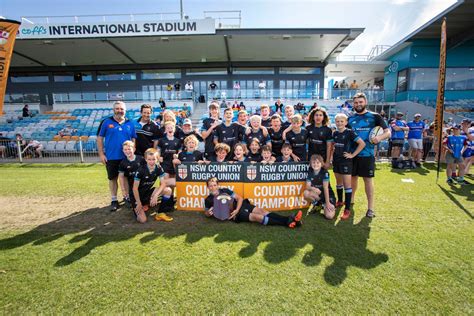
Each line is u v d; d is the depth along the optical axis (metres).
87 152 11.11
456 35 17.52
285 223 3.62
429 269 2.59
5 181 6.62
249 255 2.87
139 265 2.70
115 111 4.50
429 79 19.08
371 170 3.98
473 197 4.97
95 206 4.66
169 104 16.89
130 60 19.47
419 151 8.19
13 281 2.44
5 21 3.75
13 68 20.67
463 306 2.09
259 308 2.08
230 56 19.12
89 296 2.23
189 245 3.12
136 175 3.96
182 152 4.76
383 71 24.45
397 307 2.08
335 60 20.83
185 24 14.23
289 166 4.34
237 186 4.34
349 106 15.95
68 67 20.72
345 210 4.01
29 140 11.34
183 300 2.18
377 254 2.88
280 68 20.80
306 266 2.65
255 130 4.81
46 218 4.05
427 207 4.42
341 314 2.02
